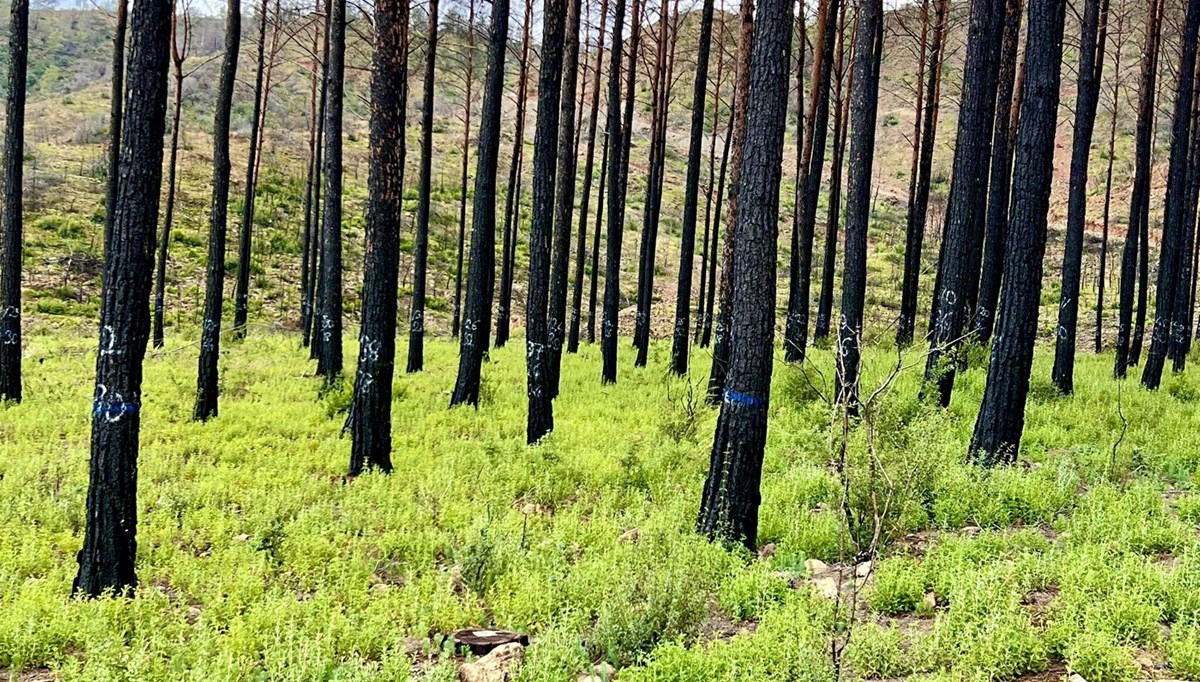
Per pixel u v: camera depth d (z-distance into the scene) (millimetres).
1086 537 6090
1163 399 13109
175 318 28500
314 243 23594
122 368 5727
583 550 6820
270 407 13328
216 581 5898
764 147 6625
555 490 8469
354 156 50844
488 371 17812
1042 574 5434
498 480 8820
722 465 6789
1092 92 14258
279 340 25328
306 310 23719
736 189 13242
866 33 11625
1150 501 6930
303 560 6352
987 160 15656
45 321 26859
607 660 4824
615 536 6949
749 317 6684
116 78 15555
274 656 4625
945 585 5426
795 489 7949
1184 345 18375
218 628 5238
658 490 8320
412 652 5055
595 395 14781
